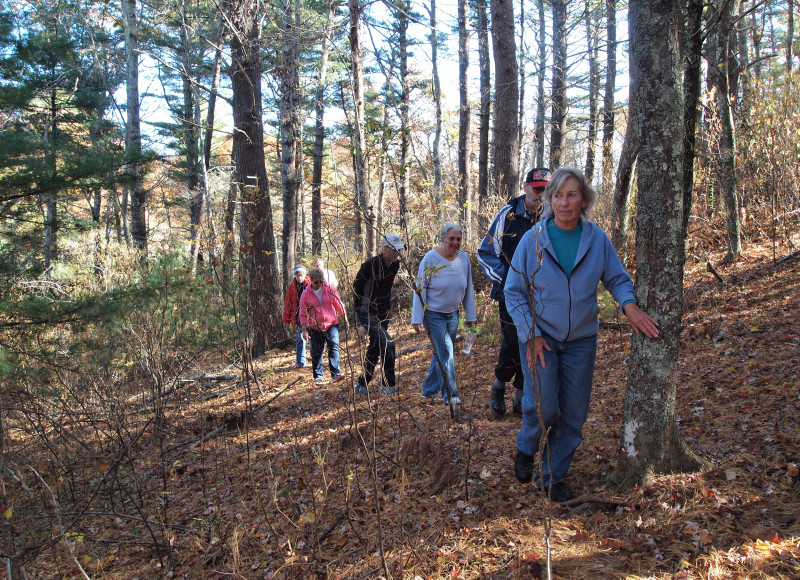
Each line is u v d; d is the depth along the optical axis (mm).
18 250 5941
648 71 2830
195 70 18969
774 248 6895
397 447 4328
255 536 3566
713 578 2297
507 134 11102
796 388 3811
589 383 3119
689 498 2807
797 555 2322
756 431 3404
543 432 2537
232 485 4473
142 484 4672
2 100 5887
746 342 4949
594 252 3000
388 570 2801
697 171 8812
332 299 7129
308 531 3434
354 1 6434
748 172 8328
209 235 8914
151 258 11023
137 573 3531
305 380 7547
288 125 11969
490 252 4074
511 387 5453
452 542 2963
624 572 2449
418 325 5082
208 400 7031
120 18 17422
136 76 15906
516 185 11242
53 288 6383
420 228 7957
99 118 13500
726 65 7250
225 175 13844
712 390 4211
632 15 2906
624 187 7934
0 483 3795
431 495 3531
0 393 5164
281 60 11531
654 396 2963
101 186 5605
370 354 5699
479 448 4020
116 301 5723
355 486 3865
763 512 2641
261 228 10133
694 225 8883
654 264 2906
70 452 5320
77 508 4332
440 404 5172
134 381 6824
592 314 3039
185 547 3689
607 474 3301
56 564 3787
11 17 6121
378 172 5141
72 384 5789
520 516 3064
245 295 7219
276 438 5316
